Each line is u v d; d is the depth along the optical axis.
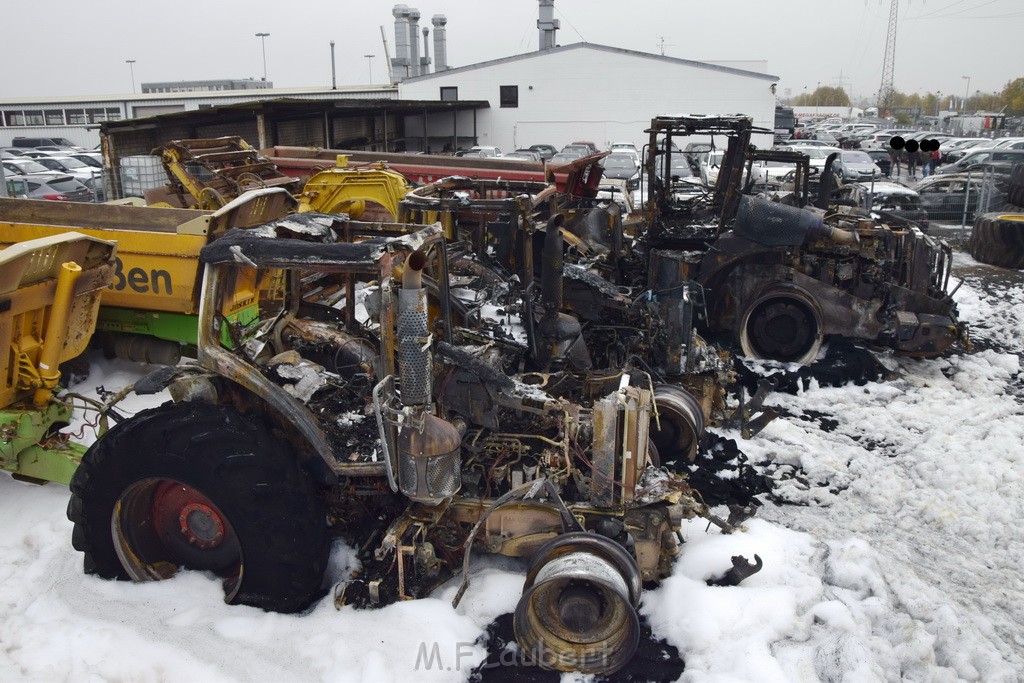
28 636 3.55
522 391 4.28
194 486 3.57
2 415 4.44
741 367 7.29
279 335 4.42
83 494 3.74
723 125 8.49
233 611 3.70
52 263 4.45
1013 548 4.48
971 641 3.61
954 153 24.89
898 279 7.53
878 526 4.71
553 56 31.98
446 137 32.41
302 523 3.59
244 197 6.14
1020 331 8.87
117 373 6.57
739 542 4.32
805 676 3.34
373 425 3.96
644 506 3.84
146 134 15.14
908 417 6.44
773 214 7.32
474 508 3.92
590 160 10.69
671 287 6.86
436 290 4.81
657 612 3.79
